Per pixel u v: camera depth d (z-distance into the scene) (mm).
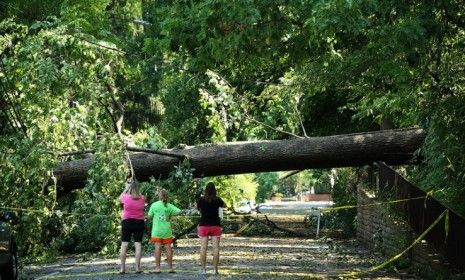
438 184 15023
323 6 10031
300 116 23375
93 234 19688
